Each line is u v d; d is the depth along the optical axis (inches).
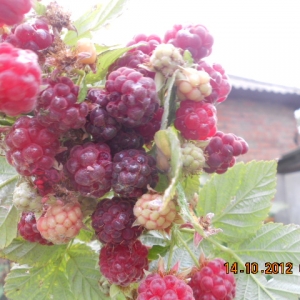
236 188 7.5
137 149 5.2
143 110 4.7
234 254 7.3
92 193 5.0
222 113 42.9
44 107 4.4
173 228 5.7
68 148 5.1
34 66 3.9
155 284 5.3
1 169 6.0
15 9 4.3
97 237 5.8
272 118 45.9
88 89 5.1
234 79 45.1
